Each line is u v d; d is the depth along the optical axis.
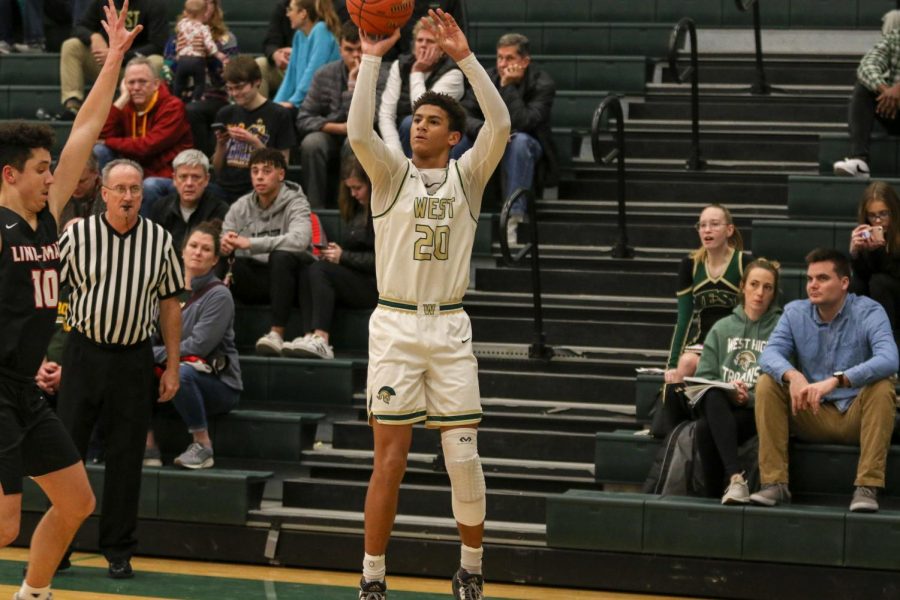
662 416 10.04
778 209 12.91
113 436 9.42
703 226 10.58
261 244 11.68
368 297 11.78
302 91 14.36
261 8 18.20
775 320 10.00
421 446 10.99
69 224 9.48
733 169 13.67
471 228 7.75
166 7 16.20
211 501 10.13
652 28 15.82
